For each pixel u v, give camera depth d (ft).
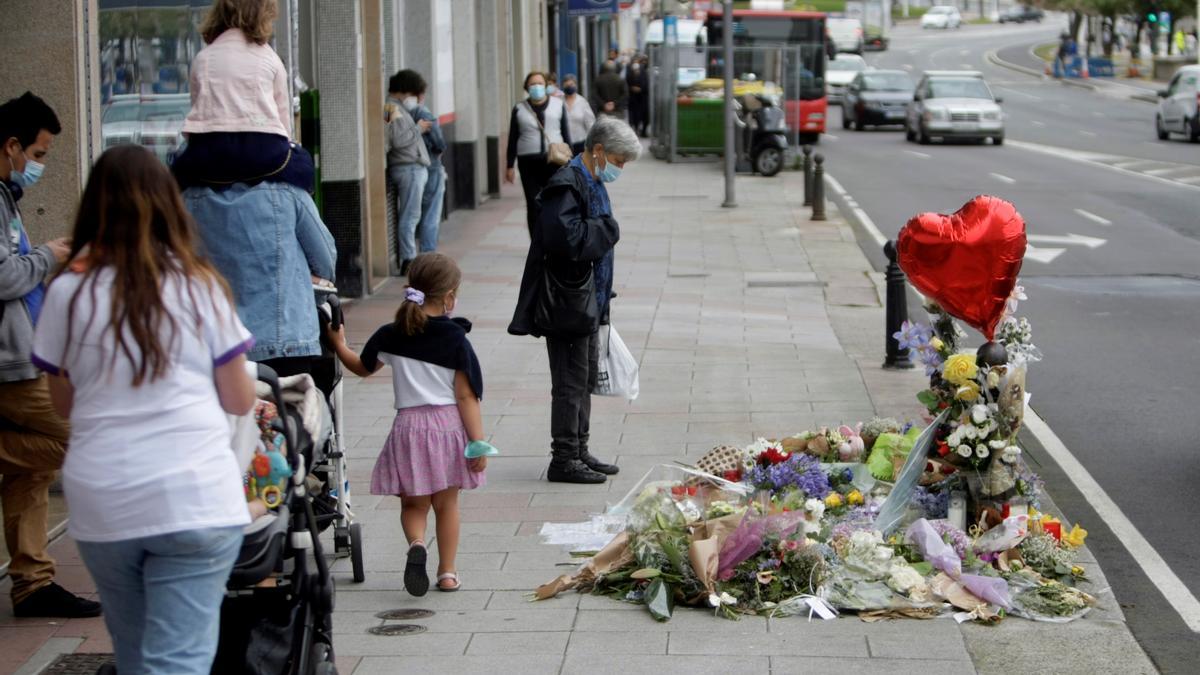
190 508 12.35
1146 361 40.11
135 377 12.33
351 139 48.47
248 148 20.20
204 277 12.74
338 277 49.06
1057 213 74.69
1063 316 47.24
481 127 84.23
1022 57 310.24
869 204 81.05
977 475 22.33
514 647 19.31
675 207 80.74
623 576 21.44
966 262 22.40
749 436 31.12
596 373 28.19
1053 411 34.37
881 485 24.34
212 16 20.70
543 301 26.61
